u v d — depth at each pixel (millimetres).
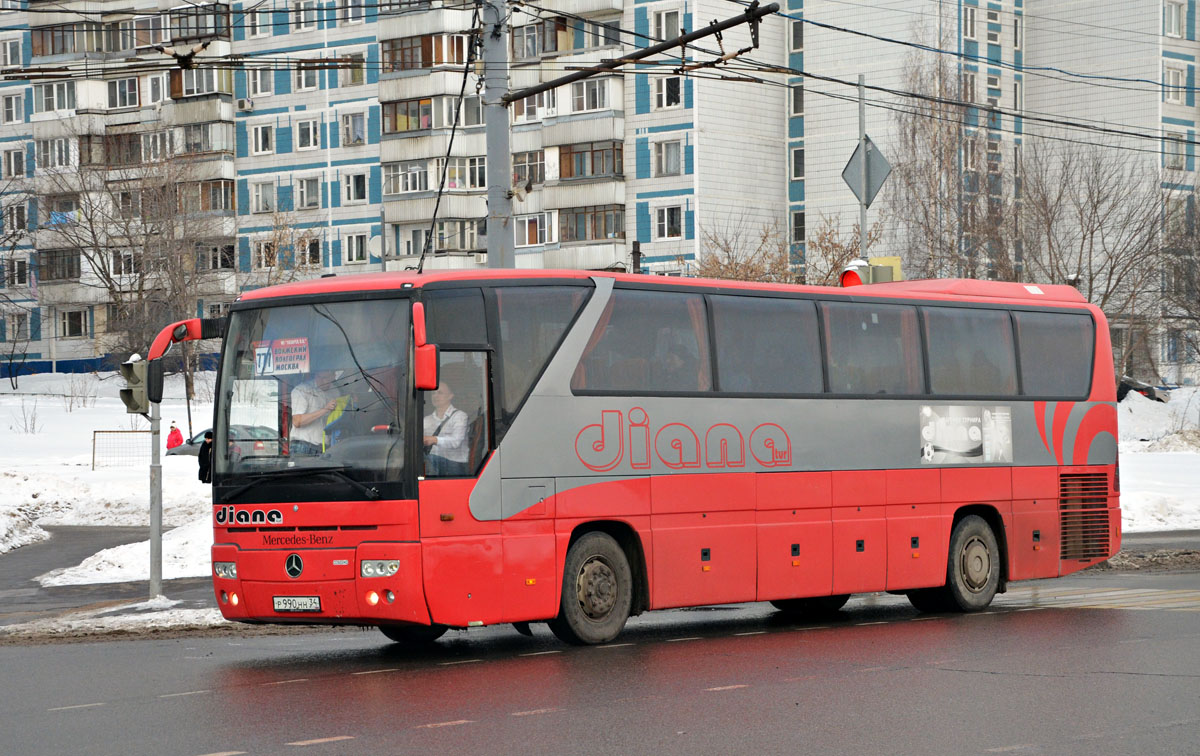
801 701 11133
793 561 16781
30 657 14867
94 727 10469
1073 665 12930
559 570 14680
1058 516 19703
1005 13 76312
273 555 13945
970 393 18906
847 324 17734
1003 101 76062
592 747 9414
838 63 74438
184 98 84625
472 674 12938
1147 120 74562
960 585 18547
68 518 37312
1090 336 20453
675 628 17359
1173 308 65938
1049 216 62844
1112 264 63312
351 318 14094
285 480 13945
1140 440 58500
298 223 83062
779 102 76000
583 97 74000
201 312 80812
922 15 72312
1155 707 10734
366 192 81688
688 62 21172
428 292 14062
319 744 9633
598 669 13133
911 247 63688
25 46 89125
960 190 63562
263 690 12117
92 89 86688
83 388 79188
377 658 14398
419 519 13656
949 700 11125
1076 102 76312
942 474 18422
